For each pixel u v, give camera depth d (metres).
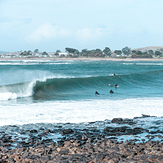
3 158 12.19
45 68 112.62
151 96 36.72
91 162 11.37
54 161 11.49
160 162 11.24
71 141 14.86
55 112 23.77
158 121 20.72
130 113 23.72
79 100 32.19
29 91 39.34
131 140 15.30
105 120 20.89
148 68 126.94
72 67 128.00
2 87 37.84
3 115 22.28
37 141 15.15
